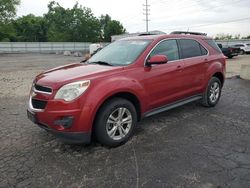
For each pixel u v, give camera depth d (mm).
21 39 75625
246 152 3994
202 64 5809
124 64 4508
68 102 3670
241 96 7727
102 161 3742
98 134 4000
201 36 6199
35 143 4383
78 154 3961
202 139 4484
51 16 79125
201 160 3740
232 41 49844
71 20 77375
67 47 56125
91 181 3260
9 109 6453
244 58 25672
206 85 6023
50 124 3770
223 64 6531
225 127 5055
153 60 4434
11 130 4988
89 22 78250
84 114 3715
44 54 45156
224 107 6449
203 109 6242
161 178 3295
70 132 3738
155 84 4691
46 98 3775
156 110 4902
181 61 5297
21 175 3420
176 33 5785
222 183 3176
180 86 5285
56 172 3475
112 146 4164
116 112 4160
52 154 3979
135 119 4434
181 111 6066
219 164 3625
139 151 4039
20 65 21125
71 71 4246
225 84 9828
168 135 4664
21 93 8406
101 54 5301
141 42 4988
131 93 4277
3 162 3760
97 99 3791
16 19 75938
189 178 3287
